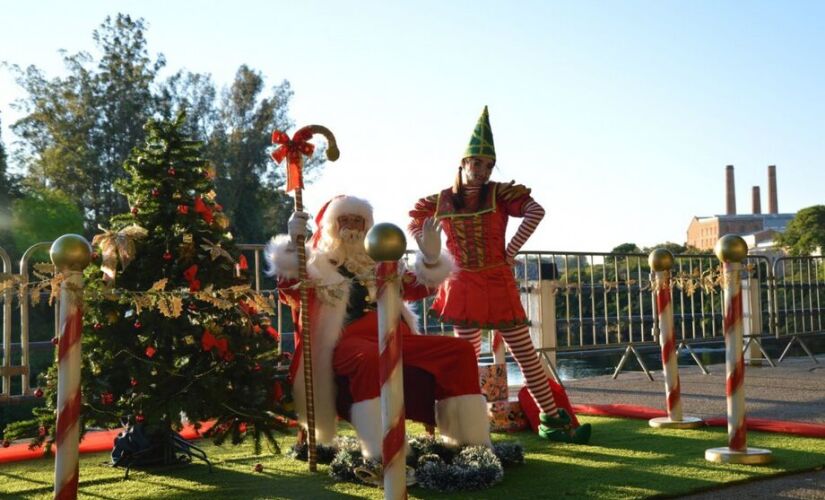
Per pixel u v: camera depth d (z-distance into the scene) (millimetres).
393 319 3600
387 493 3582
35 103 43250
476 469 4320
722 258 4926
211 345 4531
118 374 4477
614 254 10922
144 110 44000
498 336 7379
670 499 4070
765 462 4828
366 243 3594
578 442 5711
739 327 4945
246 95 48344
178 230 4719
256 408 4672
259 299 4125
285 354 5363
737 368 4922
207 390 4527
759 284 11703
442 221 5934
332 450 5215
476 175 5922
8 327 6688
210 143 46469
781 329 12109
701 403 7797
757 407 7309
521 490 4254
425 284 5125
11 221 37750
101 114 43656
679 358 13977
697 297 11859
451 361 4703
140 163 4797
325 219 5277
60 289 3604
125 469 4996
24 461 5426
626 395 8602
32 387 6895
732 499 4035
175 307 3828
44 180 43219
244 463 5215
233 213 46219
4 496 4344
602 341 10844
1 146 40250
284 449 5750
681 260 11156
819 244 54469
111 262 4328
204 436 4773
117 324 4512
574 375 12023
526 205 5844
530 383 5910
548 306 9945
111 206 43219
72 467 3584
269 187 48969
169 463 5035
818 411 6969
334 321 4938
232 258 4816
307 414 4832
